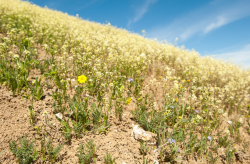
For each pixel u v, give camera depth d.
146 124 3.11
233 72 9.40
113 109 3.56
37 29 6.75
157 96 4.67
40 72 4.10
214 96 5.76
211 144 3.32
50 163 2.08
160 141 2.73
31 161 2.03
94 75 4.30
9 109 2.68
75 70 4.46
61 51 5.79
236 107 5.52
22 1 14.60
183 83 5.52
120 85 3.86
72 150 2.31
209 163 2.83
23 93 3.12
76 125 2.56
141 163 2.33
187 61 7.61
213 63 9.84
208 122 3.90
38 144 2.26
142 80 5.09
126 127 3.12
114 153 2.38
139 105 3.91
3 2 9.64
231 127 4.05
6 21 6.85
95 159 2.18
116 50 6.86
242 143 3.75
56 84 3.69
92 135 2.66
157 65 6.96
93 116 2.88
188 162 2.70
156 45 10.42
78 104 2.82
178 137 2.86
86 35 8.08
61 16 13.73
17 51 4.60
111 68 4.94
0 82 3.22
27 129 2.42
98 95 3.44
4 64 3.36
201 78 6.33
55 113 2.88
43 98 3.20
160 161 2.51
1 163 1.90
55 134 2.48
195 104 4.86
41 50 5.54
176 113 3.70
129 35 12.44
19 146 2.12
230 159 2.94
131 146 2.63
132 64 5.57
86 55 5.40
